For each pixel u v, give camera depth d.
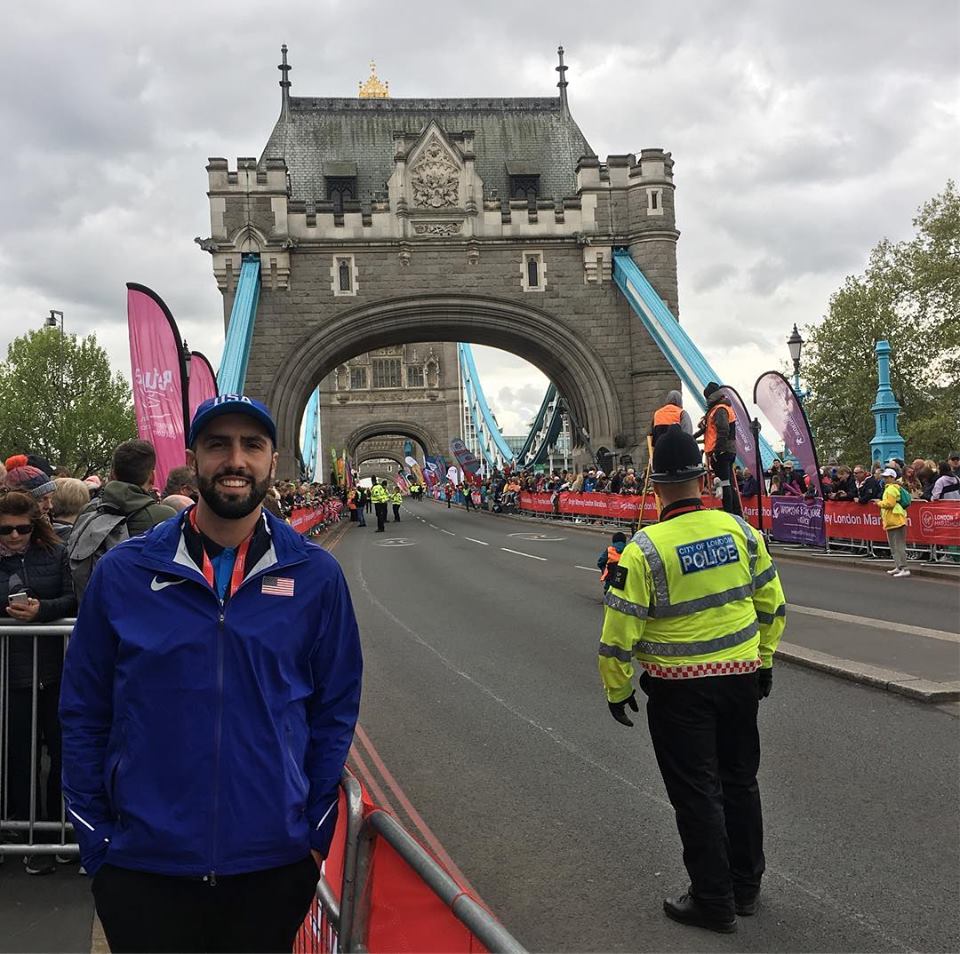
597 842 4.84
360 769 6.12
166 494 7.06
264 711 2.47
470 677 8.75
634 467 37.84
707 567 4.05
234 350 33.47
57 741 4.97
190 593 2.52
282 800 2.46
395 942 2.43
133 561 2.56
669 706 4.05
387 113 43.81
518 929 3.94
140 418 10.91
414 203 38.19
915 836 4.68
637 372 38.38
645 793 5.53
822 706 7.21
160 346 11.01
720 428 8.75
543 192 42.72
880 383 26.09
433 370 93.75
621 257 38.69
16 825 4.76
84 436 53.81
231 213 37.09
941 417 36.41
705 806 3.94
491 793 5.60
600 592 14.28
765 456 28.25
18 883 4.59
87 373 55.22
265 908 2.48
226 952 2.50
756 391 19.47
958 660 8.30
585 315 38.66
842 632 9.94
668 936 3.86
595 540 24.62
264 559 2.58
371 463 124.56
